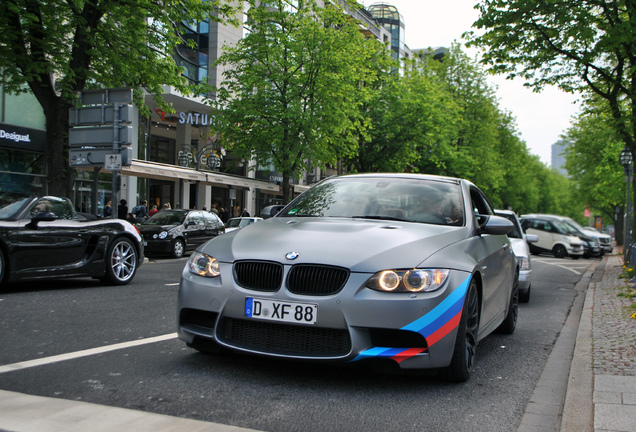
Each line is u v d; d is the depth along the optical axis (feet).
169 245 59.26
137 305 24.59
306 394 12.54
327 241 13.51
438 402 12.46
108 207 80.28
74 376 13.34
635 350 18.15
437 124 112.06
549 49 54.95
